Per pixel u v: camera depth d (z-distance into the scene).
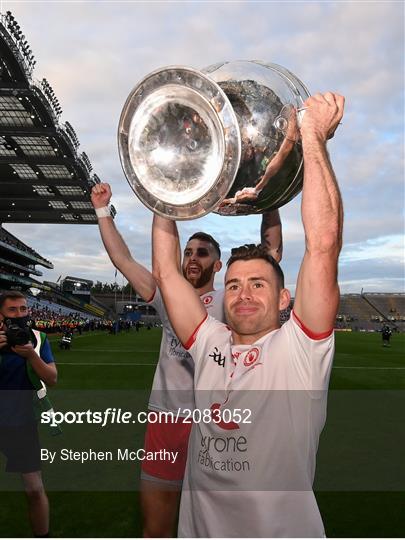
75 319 66.31
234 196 1.75
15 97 35.62
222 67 1.78
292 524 1.81
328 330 1.82
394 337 52.56
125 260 3.55
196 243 3.74
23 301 3.65
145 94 1.56
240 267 2.07
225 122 1.49
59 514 4.19
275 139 1.69
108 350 25.19
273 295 2.05
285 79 1.80
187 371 3.36
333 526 3.96
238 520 1.84
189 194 1.53
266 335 2.02
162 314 3.51
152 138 1.57
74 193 55.50
